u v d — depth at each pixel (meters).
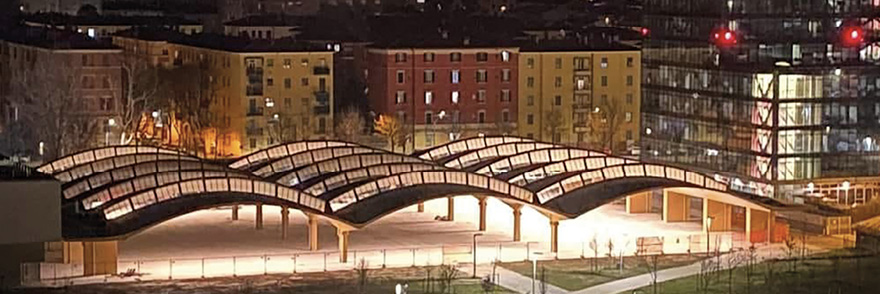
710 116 190.50
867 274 141.50
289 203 146.88
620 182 157.00
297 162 173.25
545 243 155.88
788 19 182.38
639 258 148.75
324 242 155.38
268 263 144.25
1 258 139.00
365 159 169.12
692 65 193.62
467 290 133.88
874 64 183.00
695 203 177.88
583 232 162.25
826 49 182.25
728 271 142.62
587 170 159.25
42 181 116.00
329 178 158.25
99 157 175.38
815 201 179.62
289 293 131.62
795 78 180.12
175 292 131.38
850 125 182.62
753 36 184.25
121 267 141.88
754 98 182.25
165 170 159.12
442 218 170.75
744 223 165.50
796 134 180.88
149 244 154.00
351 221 144.88
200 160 170.38
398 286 123.25
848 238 159.62
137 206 142.88
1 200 115.00
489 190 153.38
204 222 168.25
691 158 194.62
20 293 130.38
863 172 183.62
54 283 134.50
